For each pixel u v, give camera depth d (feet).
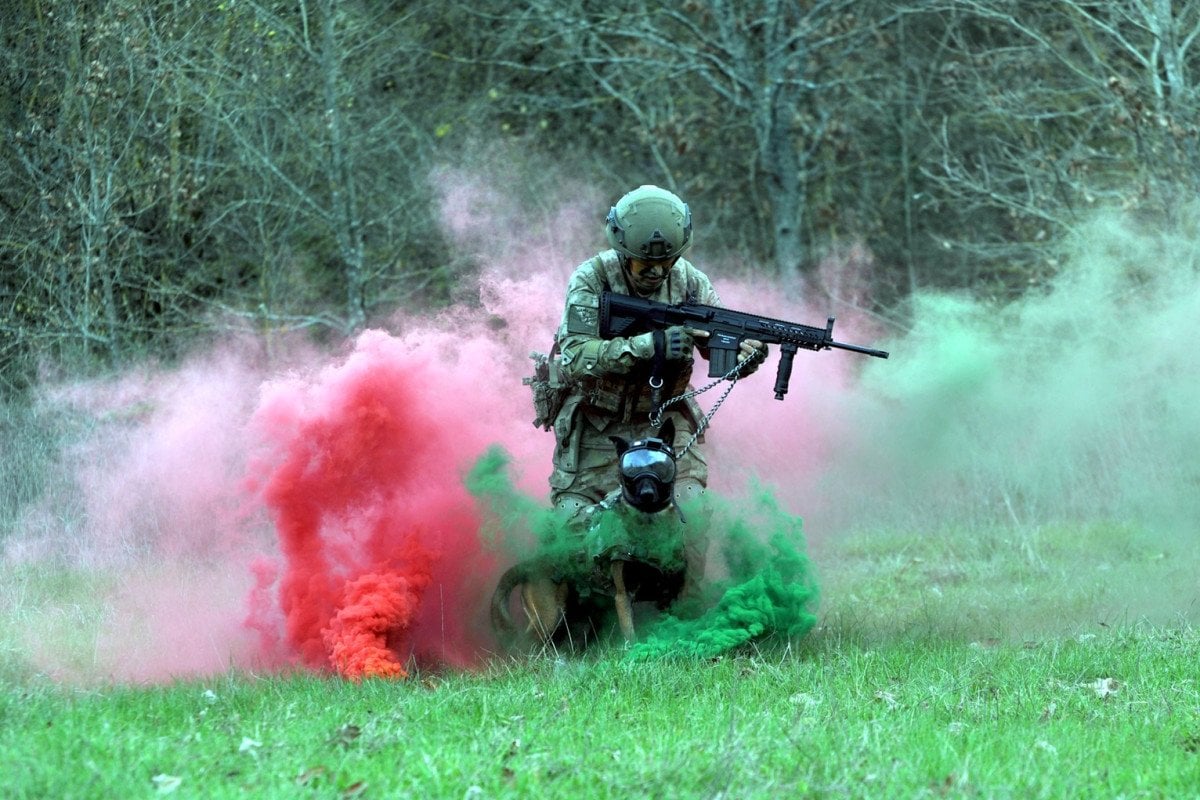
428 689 32.22
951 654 34.73
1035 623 41.39
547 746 25.13
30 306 67.87
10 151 68.54
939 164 81.41
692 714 27.53
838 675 31.63
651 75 78.13
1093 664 33.14
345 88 71.15
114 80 67.56
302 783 22.76
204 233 72.54
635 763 23.67
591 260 36.01
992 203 74.23
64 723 25.95
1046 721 27.99
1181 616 40.91
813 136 76.89
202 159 70.85
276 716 28.12
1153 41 70.38
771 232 81.92
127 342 68.49
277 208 72.69
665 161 81.51
